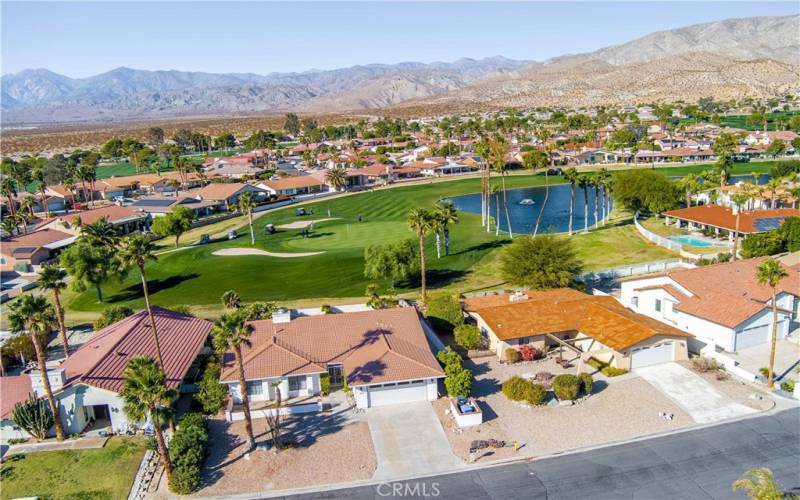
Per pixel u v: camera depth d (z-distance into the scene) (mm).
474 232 113438
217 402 48344
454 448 42406
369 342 53938
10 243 104188
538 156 198750
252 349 53438
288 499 37594
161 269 94812
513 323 58938
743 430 43094
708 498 36031
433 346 59156
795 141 196375
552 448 41938
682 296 62781
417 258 80500
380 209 144125
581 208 140625
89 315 75500
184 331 59469
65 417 46469
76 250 79688
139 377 36781
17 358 60969
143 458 42844
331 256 95562
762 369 51812
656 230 108938
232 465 41375
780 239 79000
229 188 157625
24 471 41625
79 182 181250
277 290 81062
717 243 96250
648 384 50531
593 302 62469
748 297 59875
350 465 40875
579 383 48219
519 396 48156
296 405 48625
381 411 48156
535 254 72312
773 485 30875
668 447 41406
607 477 38375
